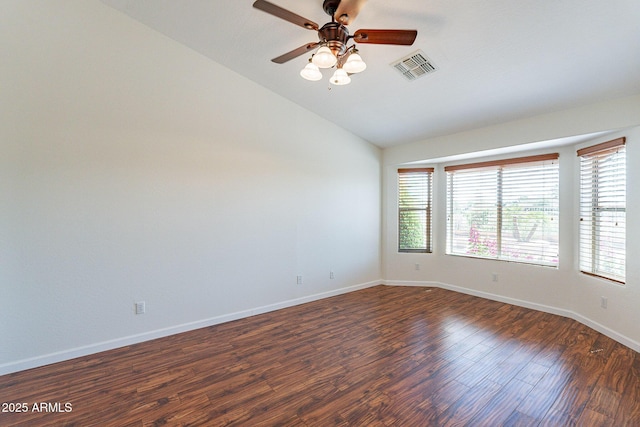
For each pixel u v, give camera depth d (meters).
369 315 3.57
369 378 2.24
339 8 1.80
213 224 3.25
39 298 2.40
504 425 1.76
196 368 2.38
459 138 4.03
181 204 3.04
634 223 2.68
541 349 2.69
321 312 3.67
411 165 4.86
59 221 2.47
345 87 3.36
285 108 3.80
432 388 2.12
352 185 4.59
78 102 2.53
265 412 1.87
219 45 3.00
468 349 2.70
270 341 2.87
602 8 1.88
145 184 2.85
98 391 2.08
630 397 2.01
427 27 2.31
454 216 4.67
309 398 2.01
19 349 2.33
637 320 2.64
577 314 3.38
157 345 2.78
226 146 3.33
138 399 1.99
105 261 2.67
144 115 2.83
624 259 2.81
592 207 3.23
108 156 2.67
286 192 3.83
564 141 3.25
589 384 2.15
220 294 3.31
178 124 3.02
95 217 2.62
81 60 2.54
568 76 2.56
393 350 2.68
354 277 4.63
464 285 4.51
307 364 2.44
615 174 2.93
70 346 2.53
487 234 4.28
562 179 3.54
